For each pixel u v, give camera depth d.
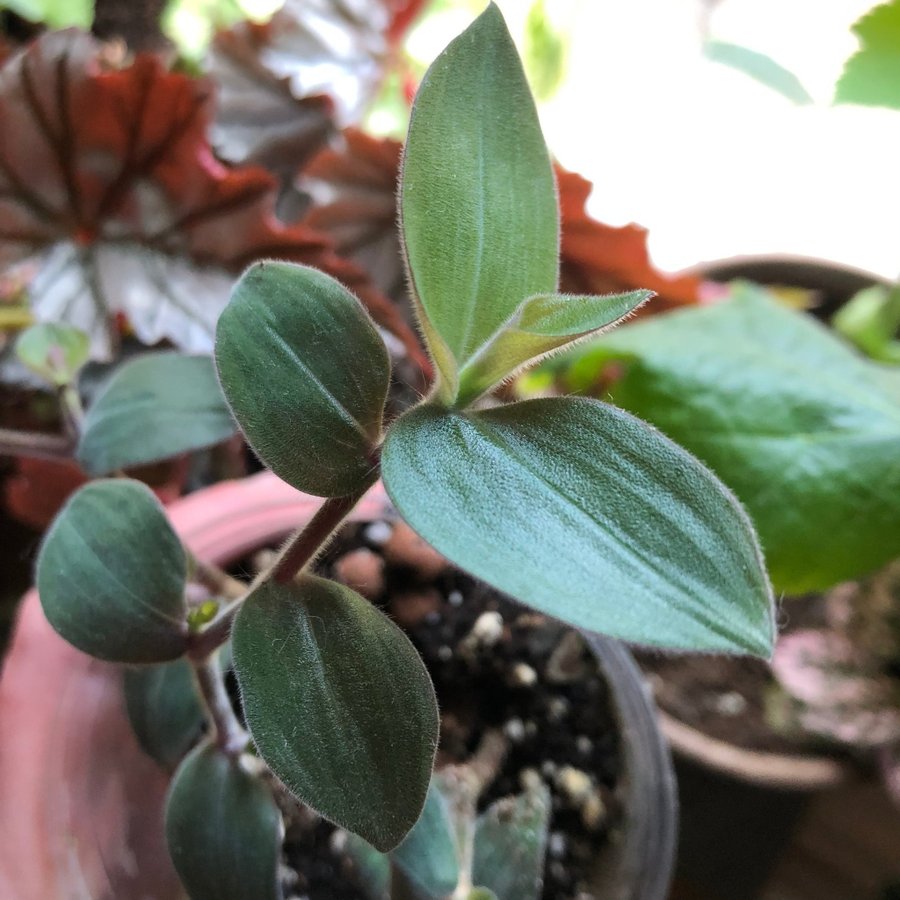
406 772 0.11
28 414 0.27
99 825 0.18
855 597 0.28
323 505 0.12
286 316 0.11
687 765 0.29
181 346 0.22
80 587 0.14
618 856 0.20
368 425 0.11
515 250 0.11
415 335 0.26
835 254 0.40
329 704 0.11
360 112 0.30
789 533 0.23
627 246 0.26
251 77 0.28
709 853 0.31
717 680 0.31
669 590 0.09
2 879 0.16
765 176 0.42
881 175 0.44
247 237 0.22
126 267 0.23
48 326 0.18
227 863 0.14
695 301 0.28
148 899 0.18
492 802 0.20
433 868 0.15
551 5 0.38
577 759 0.21
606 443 0.10
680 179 0.43
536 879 0.17
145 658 0.14
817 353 0.26
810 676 0.27
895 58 0.26
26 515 0.26
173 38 0.33
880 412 0.23
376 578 0.21
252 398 0.11
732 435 0.24
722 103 0.45
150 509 0.14
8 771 0.17
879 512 0.22
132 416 0.17
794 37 0.42
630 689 0.21
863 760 0.28
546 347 0.10
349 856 0.18
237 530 0.22
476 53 0.11
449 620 0.22
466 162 0.11
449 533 0.09
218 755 0.15
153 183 0.22
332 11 0.30
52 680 0.19
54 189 0.22
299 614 0.12
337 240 0.26
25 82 0.20
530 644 0.22
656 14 0.44
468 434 0.10
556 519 0.09
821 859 0.34
